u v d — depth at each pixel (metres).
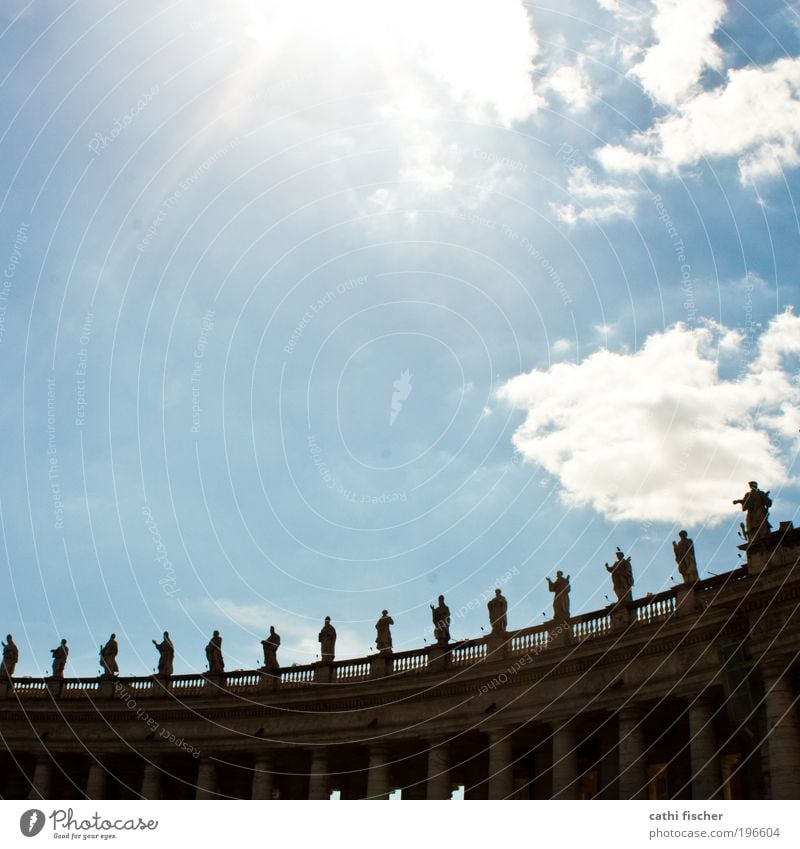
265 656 60.41
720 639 42.50
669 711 45.81
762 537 41.47
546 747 53.16
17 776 65.94
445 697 52.62
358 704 55.47
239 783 62.91
